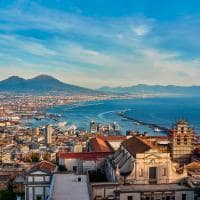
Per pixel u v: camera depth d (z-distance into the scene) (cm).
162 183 14012
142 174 13975
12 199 15400
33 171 14462
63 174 14212
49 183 14462
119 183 13212
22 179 17275
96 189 12975
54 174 14212
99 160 17725
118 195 12762
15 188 16638
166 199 12950
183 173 14250
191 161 17762
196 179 14438
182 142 18312
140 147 14775
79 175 14112
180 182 14088
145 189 13112
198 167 16388
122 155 15900
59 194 11725
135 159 13925
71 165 17838
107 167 16612
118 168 14262
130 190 12938
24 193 15738
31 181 14462
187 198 13012
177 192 12975
